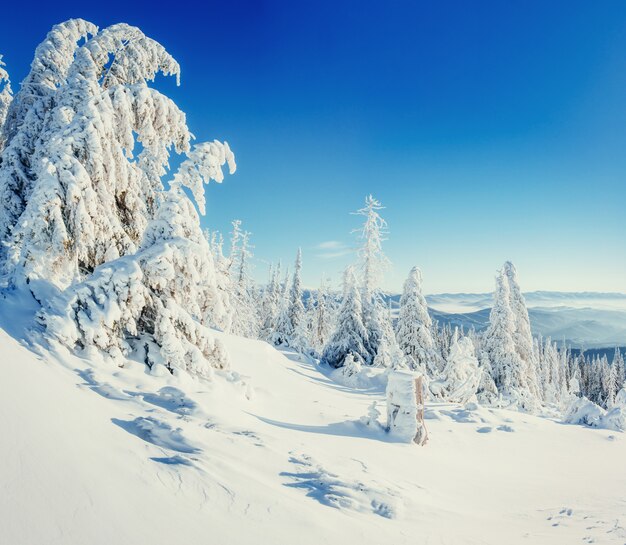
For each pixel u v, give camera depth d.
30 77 15.38
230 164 12.48
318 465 6.30
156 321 9.66
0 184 12.73
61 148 10.42
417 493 6.47
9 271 10.50
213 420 7.15
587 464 10.49
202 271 10.77
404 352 27.39
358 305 28.17
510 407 24.02
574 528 5.60
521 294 34.19
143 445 4.99
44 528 2.86
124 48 14.58
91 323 8.57
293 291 45.97
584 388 72.88
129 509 3.49
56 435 4.03
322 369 25.69
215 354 10.94
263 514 4.25
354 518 4.88
